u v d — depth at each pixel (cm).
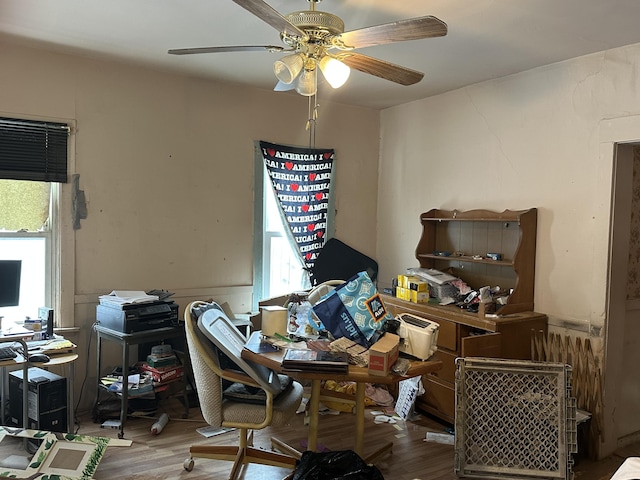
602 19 260
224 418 249
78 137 353
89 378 364
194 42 316
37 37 312
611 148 304
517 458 254
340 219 478
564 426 252
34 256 351
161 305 341
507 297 346
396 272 475
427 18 179
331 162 468
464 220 391
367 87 407
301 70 228
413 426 350
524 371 256
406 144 462
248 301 432
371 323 248
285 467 268
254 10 180
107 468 276
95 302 364
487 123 384
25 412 271
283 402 256
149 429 328
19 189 343
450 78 376
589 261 318
